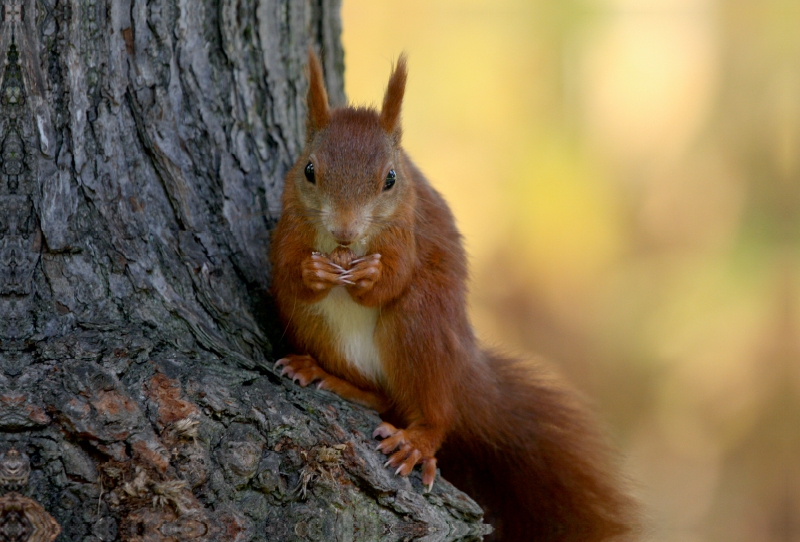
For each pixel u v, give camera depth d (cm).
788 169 634
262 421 450
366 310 455
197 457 449
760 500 491
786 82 647
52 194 452
